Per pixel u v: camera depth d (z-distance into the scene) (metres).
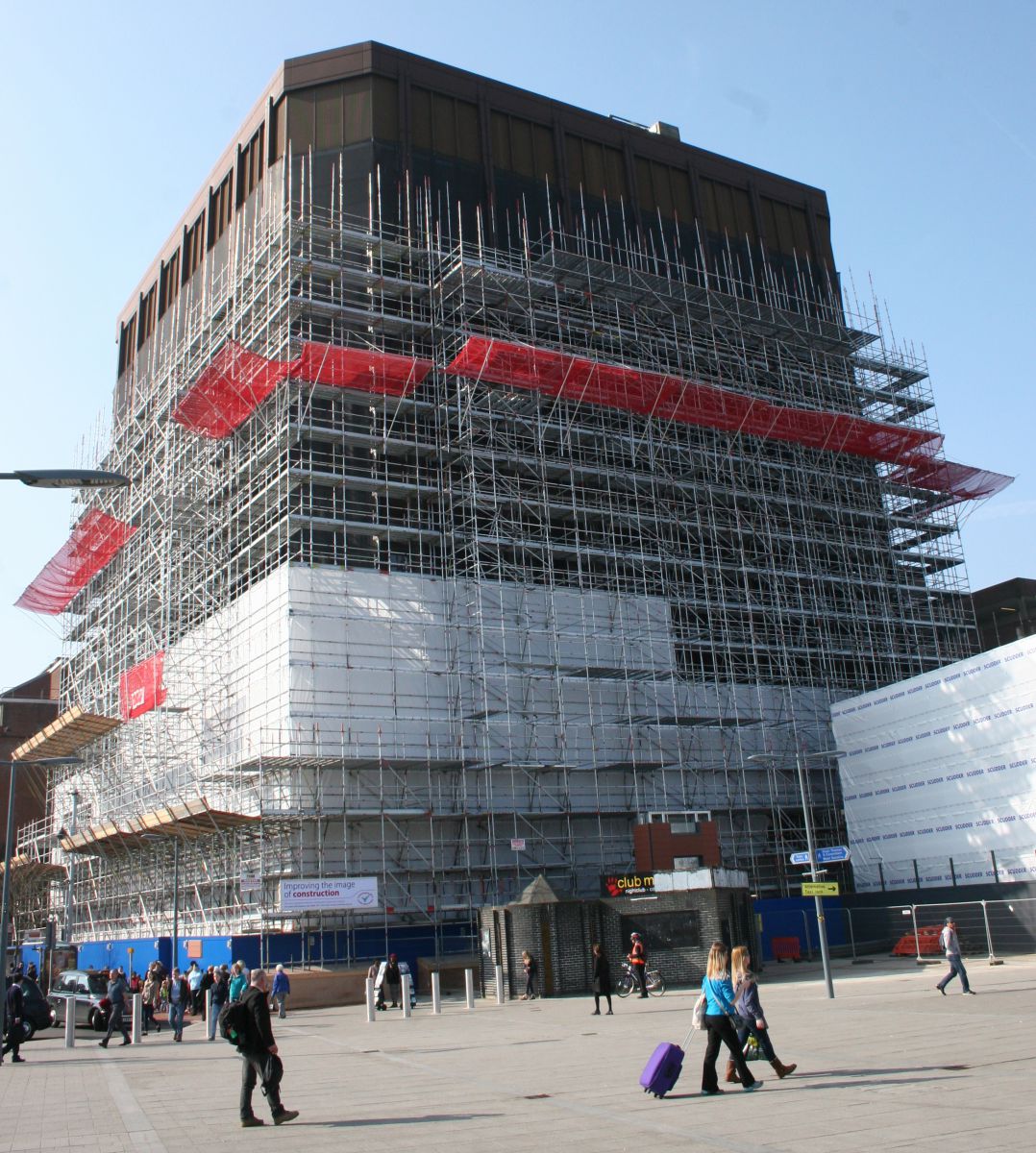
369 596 53.53
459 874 52.47
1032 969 36.38
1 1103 19.38
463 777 52.22
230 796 53.84
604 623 59.72
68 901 67.38
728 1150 11.07
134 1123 15.91
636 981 37.25
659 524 64.12
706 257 75.19
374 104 64.06
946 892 51.84
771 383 73.94
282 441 55.19
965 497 74.62
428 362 56.91
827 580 68.75
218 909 53.50
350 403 58.25
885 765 56.81
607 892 45.19
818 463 72.88
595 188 71.31
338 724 51.09
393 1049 25.28
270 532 54.38
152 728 63.47
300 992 43.53
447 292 61.94
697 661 63.38
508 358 58.06
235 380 54.91
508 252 65.81
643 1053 20.92
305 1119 15.23
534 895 40.94
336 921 49.53
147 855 63.44
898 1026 22.19
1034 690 48.56
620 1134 12.46
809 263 80.56
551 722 56.56
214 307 66.62
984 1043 18.41
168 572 62.69
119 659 72.94
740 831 61.66
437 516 58.62
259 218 65.50
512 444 60.78
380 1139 13.14
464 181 66.19
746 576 64.38
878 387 78.19
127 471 76.06
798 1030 22.78
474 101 68.00
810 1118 12.59
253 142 68.62
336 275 59.31
